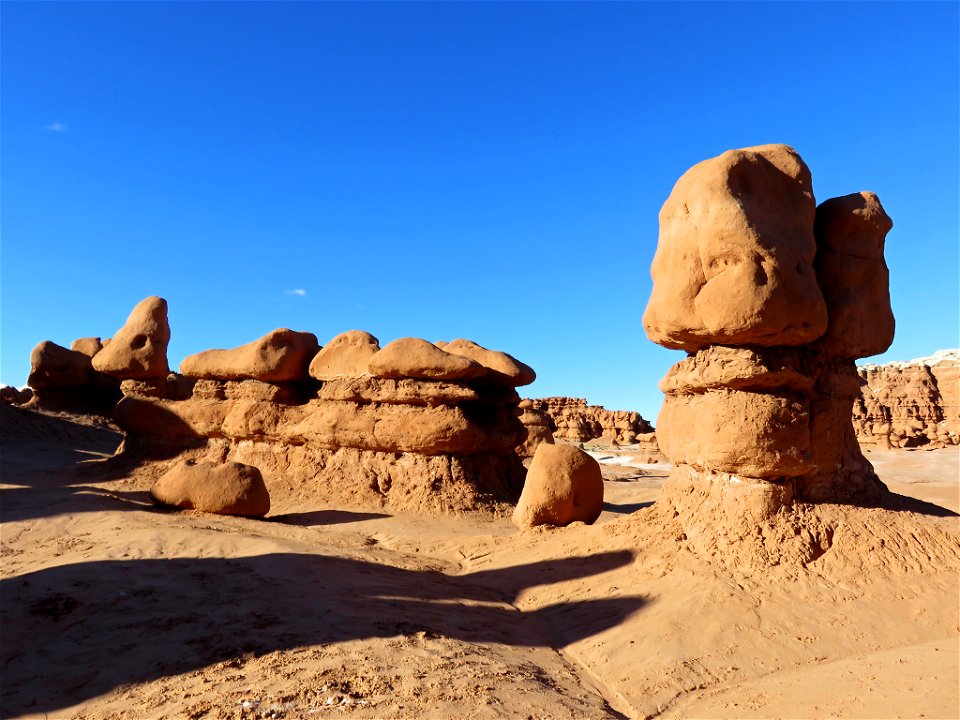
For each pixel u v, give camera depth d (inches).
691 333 371.2
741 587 323.3
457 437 700.7
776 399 356.5
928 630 289.6
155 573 376.8
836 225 397.4
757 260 346.0
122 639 286.4
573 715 229.8
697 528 371.6
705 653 279.9
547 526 506.3
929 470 1180.5
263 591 346.0
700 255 360.5
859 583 320.5
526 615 360.2
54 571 371.6
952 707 199.2
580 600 357.1
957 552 339.0
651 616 315.9
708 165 373.4
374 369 740.0
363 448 752.3
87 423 1227.9
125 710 227.1
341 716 218.1
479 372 721.0
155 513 568.7
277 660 262.1
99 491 694.5
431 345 730.8
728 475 369.7
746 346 363.9
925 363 1958.7
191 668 257.8
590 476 522.6
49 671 257.8
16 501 612.1
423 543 527.8
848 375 396.5
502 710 226.7
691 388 390.3
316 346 904.3
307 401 860.0
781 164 385.4
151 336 1008.9
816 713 217.6
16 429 1072.8
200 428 864.9
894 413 1907.0
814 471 367.2
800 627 293.9
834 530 349.7
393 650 274.1
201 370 887.1
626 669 276.7
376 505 697.0
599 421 2481.5
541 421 1397.6
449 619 330.3
